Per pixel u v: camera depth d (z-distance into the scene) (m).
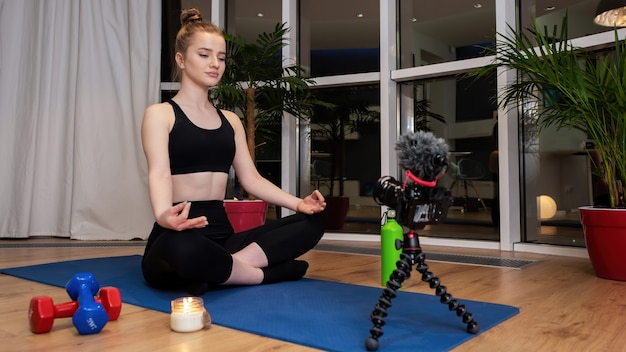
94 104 3.84
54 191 3.91
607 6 3.12
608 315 1.52
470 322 1.30
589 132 2.39
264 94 3.48
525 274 2.28
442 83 3.68
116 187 3.83
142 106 3.87
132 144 3.86
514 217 3.16
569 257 2.83
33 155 3.85
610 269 2.12
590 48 2.88
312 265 2.56
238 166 2.24
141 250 3.18
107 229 3.82
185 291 1.88
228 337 1.30
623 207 2.20
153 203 1.77
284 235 2.04
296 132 3.98
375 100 3.88
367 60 4.15
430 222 1.30
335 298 1.73
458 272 2.33
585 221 2.22
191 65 2.03
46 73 3.90
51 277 2.15
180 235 1.70
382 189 1.33
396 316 1.48
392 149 3.62
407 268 1.25
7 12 3.88
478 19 3.83
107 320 1.35
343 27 4.19
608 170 2.26
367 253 3.04
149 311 1.60
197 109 2.07
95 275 2.21
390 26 3.63
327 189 4.01
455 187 3.69
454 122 3.65
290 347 1.22
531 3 3.29
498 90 3.12
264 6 4.16
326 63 4.16
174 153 1.97
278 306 1.61
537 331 1.34
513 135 3.15
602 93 2.13
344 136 3.97
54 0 3.94
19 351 1.19
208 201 2.05
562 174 3.37
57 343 1.26
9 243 3.54
